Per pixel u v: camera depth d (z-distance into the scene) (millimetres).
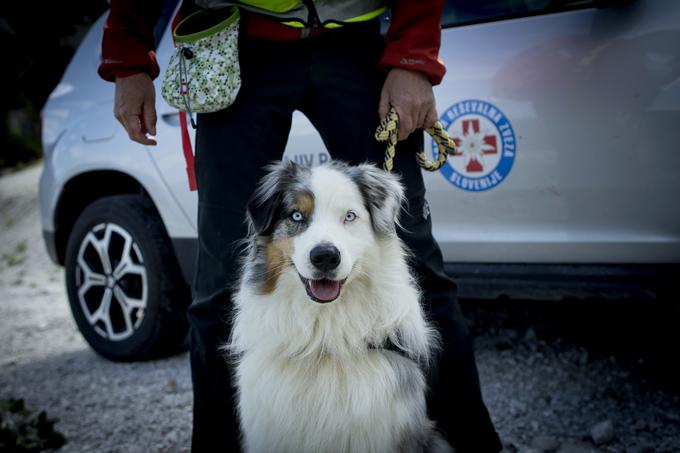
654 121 2697
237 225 2318
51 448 2910
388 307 2246
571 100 2840
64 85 4438
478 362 3594
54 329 4945
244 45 2250
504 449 2662
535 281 2992
